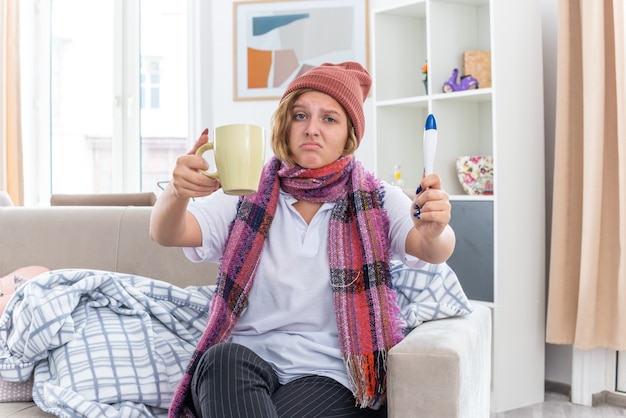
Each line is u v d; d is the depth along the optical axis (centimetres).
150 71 501
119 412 154
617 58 288
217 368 134
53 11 507
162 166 504
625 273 288
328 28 449
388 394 141
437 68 341
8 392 167
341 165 158
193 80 478
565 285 307
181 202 136
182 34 495
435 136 128
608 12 296
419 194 133
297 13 453
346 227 158
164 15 496
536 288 322
